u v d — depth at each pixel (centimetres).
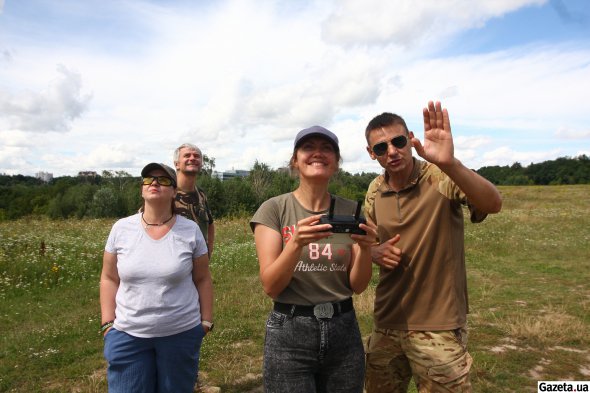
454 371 206
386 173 234
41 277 700
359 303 542
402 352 228
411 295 218
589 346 405
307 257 186
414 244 217
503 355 385
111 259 231
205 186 2967
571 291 622
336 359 189
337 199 203
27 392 339
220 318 510
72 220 1930
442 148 187
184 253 227
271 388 186
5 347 428
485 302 568
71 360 396
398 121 218
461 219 222
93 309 563
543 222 1459
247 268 798
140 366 216
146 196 224
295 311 184
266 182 3659
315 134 184
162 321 214
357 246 195
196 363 231
